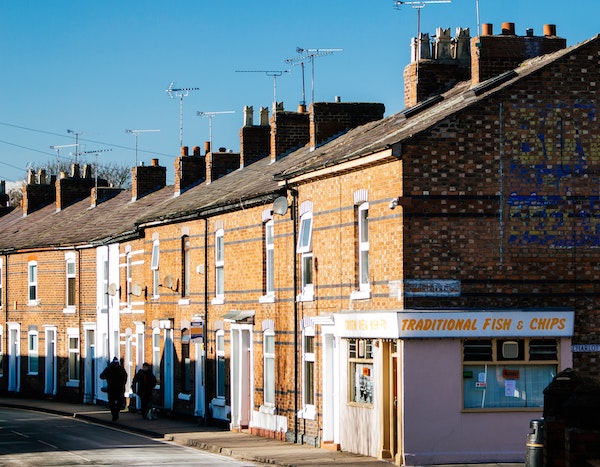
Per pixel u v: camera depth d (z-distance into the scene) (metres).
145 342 46.50
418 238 26.75
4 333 60.88
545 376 26.92
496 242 26.97
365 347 29.14
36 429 39.19
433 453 26.38
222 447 31.53
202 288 40.62
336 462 27.38
